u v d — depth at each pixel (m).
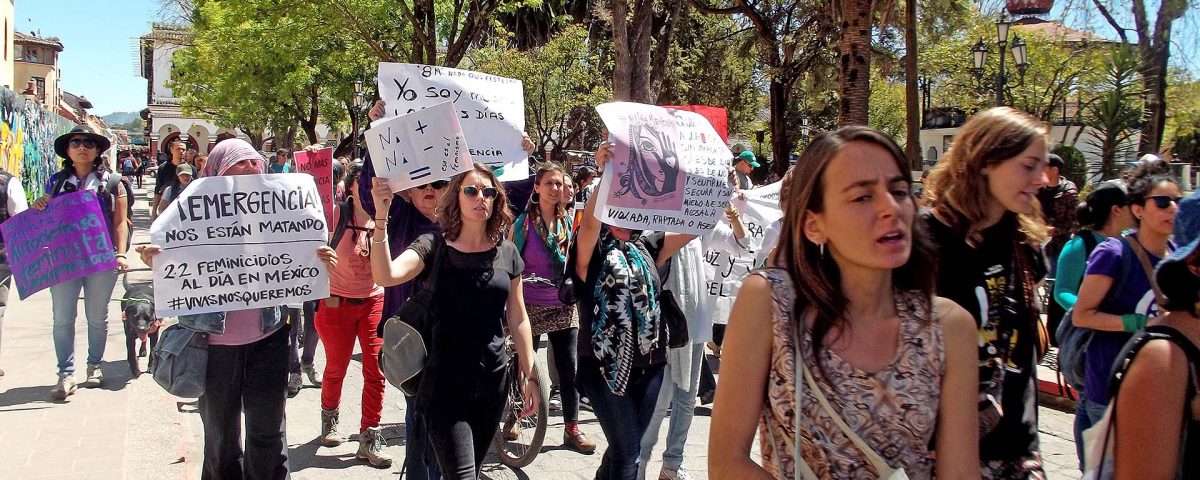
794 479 1.99
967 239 2.86
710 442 2.04
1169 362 2.17
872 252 1.92
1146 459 2.19
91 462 5.21
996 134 2.78
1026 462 2.88
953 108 37.28
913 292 2.05
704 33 32.66
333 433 5.85
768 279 2.03
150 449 5.53
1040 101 29.38
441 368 4.00
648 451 4.94
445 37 20.62
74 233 6.40
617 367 4.10
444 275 4.05
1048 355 7.90
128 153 46.28
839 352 1.97
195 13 29.52
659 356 4.30
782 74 30.23
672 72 30.20
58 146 6.74
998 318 2.85
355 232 5.50
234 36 23.69
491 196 4.02
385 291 4.89
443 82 6.04
